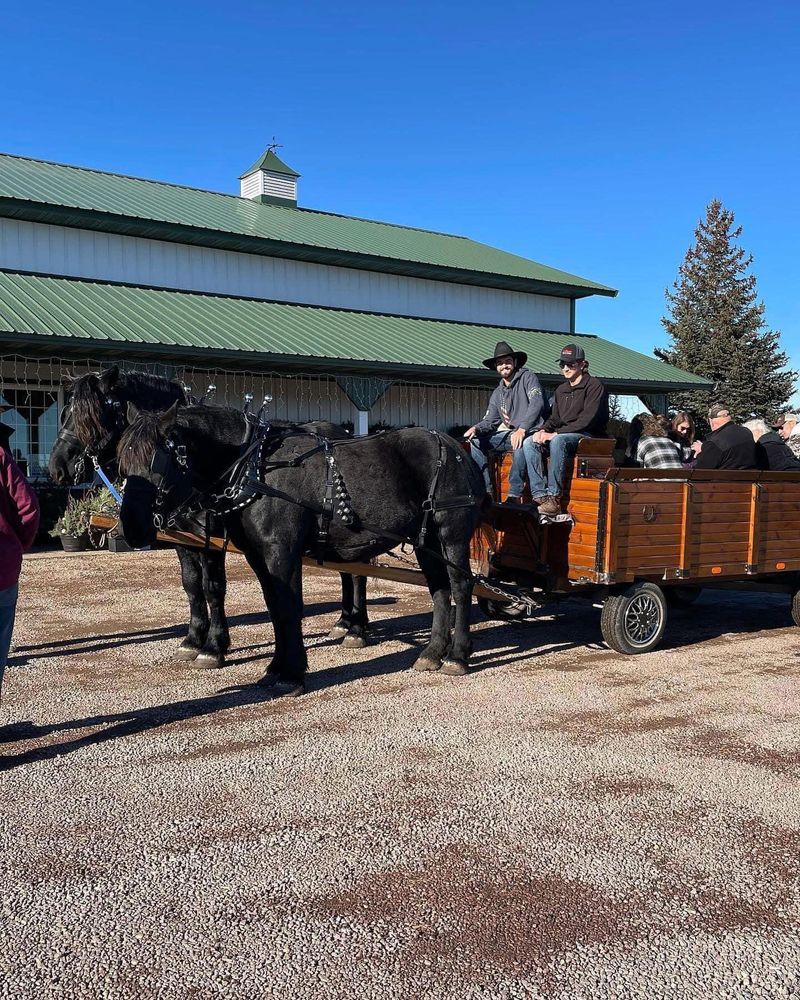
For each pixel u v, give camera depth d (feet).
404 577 23.17
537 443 23.02
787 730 17.48
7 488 14.73
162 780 14.66
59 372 53.83
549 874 11.60
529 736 16.98
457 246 92.02
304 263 71.82
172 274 65.10
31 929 10.19
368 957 9.67
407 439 21.52
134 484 17.63
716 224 148.97
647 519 22.68
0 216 57.36
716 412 26.27
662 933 10.23
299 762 15.49
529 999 9.00
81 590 33.91
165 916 10.46
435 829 12.87
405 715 18.25
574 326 90.48
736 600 34.37
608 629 23.38
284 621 19.77
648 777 14.97
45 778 14.75
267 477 19.60
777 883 11.46
